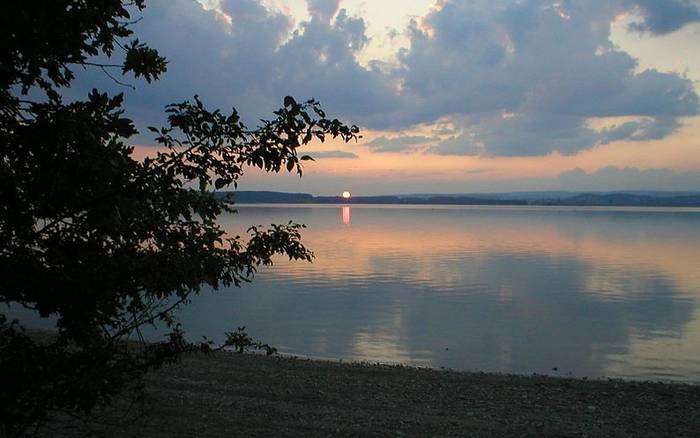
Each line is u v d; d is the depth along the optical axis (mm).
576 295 29312
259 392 9141
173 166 3422
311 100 3504
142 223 3691
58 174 3129
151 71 3352
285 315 22234
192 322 20250
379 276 37031
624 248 63656
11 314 16609
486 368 14438
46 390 3174
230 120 3445
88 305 3361
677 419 8203
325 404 8594
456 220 156375
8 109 3162
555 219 169250
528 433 7387
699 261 48875
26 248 3299
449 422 7797
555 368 14594
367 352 16125
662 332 20047
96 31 3252
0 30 2898
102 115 3229
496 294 29469
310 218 159250
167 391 8859
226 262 4195
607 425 7844
